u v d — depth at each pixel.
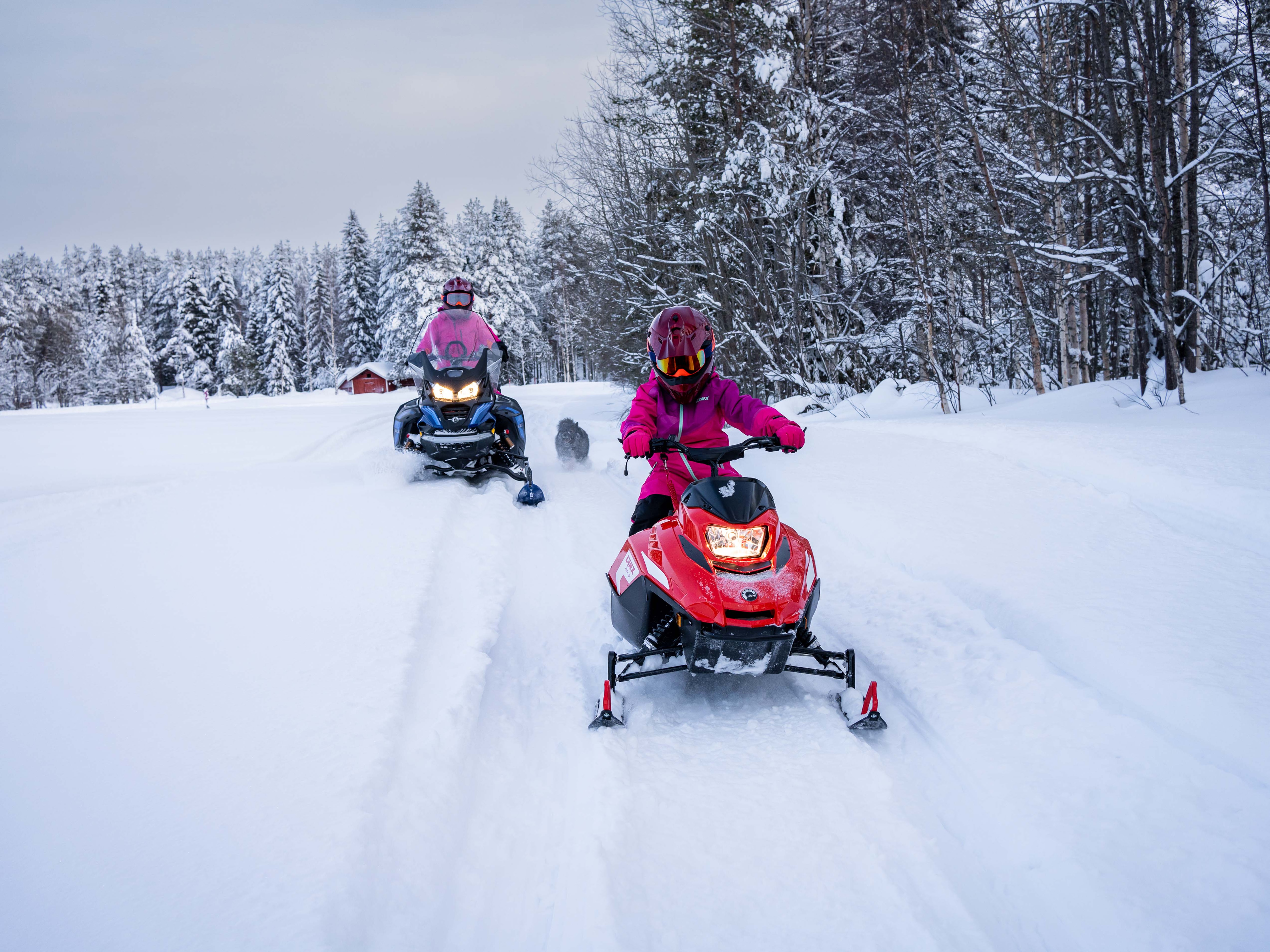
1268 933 2.08
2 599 4.59
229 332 75.38
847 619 4.66
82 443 15.55
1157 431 8.04
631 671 3.86
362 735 3.02
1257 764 2.74
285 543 5.93
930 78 13.02
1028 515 5.89
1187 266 12.27
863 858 2.55
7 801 2.57
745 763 3.18
